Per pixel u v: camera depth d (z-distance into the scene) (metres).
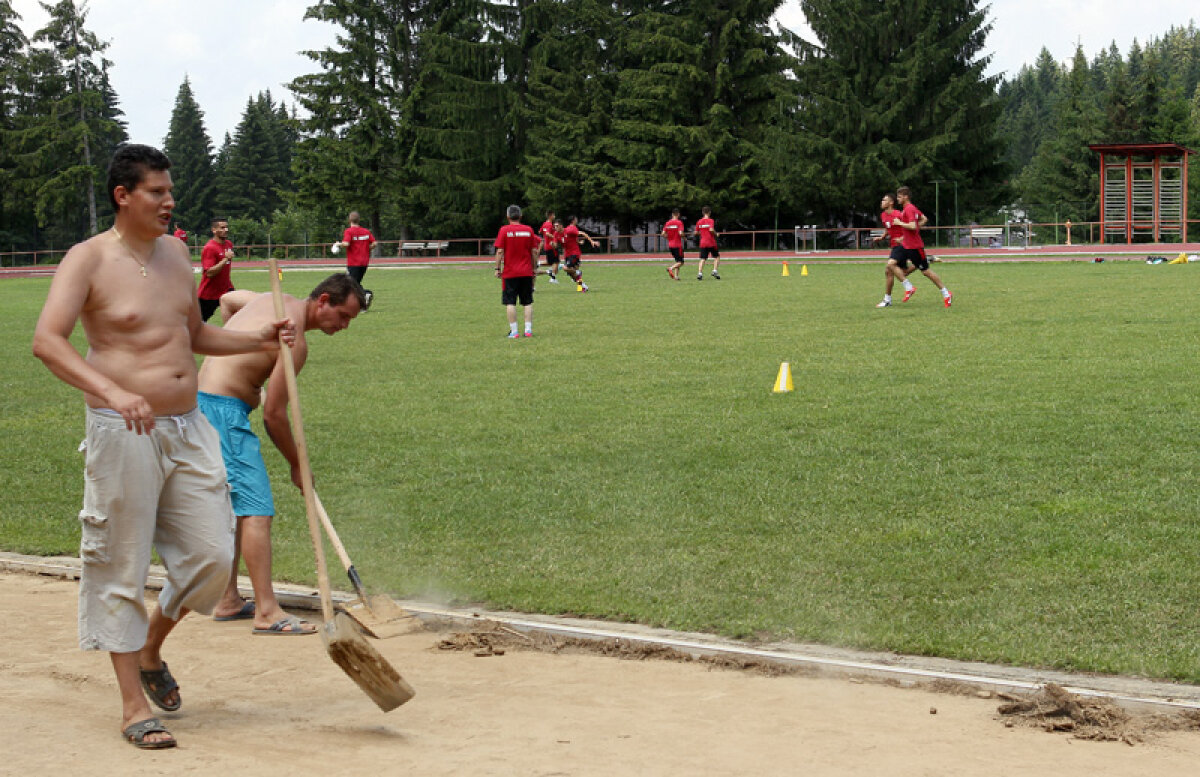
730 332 16.72
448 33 60.12
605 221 59.38
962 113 50.28
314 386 12.89
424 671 4.91
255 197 102.69
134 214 4.14
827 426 9.66
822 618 5.48
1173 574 5.86
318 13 61.00
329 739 3.99
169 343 4.21
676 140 54.00
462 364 14.35
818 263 40.09
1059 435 8.91
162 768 3.64
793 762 3.76
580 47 57.59
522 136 59.94
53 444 10.41
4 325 22.75
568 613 5.76
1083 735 4.07
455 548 6.89
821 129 52.38
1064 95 107.25
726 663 5.02
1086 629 5.21
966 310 18.47
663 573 6.25
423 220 62.31
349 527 7.43
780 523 7.07
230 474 5.77
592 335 17.03
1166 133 69.19
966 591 5.77
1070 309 17.91
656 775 3.62
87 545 4.07
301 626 5.66
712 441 9.33
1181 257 32.19
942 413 9.91
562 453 9.17
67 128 72.94
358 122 61.50
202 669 5.00
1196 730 4.14
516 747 3.89
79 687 4.62
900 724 4.18
